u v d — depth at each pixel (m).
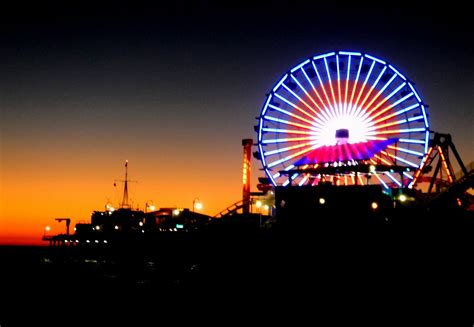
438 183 64.00
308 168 61.41
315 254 53.22
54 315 46.47
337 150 61.09
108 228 102.56
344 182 62.66
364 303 42.22
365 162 59.84
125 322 42.12
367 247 51.22
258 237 58.28
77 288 65.38
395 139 60.84
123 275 76.38
